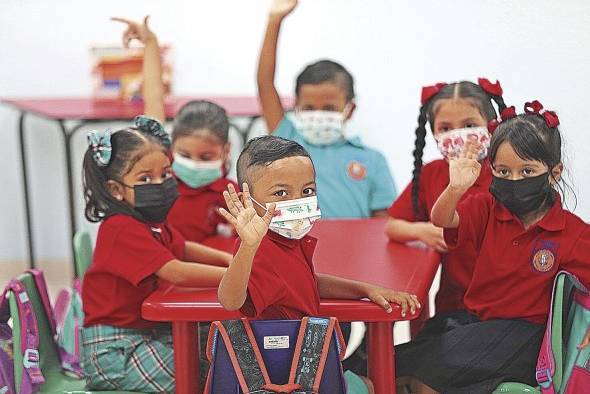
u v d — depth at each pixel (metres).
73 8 6.18
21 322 3.03
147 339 3.25
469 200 3.24
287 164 2.68
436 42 5.75
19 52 6.21
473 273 3.32
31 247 6.14
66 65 6.25
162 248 3.15
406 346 3.28
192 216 4.09
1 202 6.32
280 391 2.52
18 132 6.23
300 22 6.16
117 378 3.16
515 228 3.13
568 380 2.91
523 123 3.01
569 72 4.70
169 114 5.60
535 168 3.00
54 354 3.35
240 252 2.50
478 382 3.06
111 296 3.23
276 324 2.57
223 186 4.17
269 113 4.69
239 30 6.27
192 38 6.27
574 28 4.68
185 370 2.91
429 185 3.70
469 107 3.48
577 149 4.44
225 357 2.55
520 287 3.11
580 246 3.04
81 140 6.25
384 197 4.74
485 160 3.54
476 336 3.09
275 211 2.61
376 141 6.17
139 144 3.23
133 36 4.38
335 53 6.15
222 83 6.34
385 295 2.84
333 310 2.81
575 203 3.57
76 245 3.60
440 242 3.43
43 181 6.29
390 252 3.45
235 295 2.55
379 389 2.92
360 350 3.48
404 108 6.08
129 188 3.23
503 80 4.86
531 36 4.80
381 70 6.05
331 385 2.59
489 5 5.02
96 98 5.86
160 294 2.98
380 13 5.99
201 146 4.05
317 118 4.64
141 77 5.82
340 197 4.66
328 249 3.50
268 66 4.62
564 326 3.03
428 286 3.08
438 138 3.55
